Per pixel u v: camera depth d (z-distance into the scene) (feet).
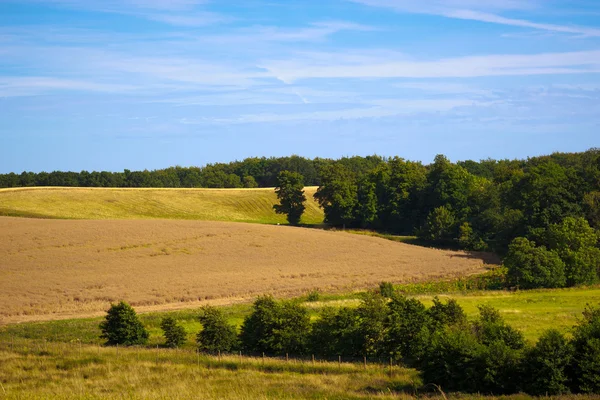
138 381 93.81
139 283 195.21
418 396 84.33
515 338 96.02
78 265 215.92
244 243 270.05
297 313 118.93
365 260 252.21
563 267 203.72
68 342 127.54
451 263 252.83
